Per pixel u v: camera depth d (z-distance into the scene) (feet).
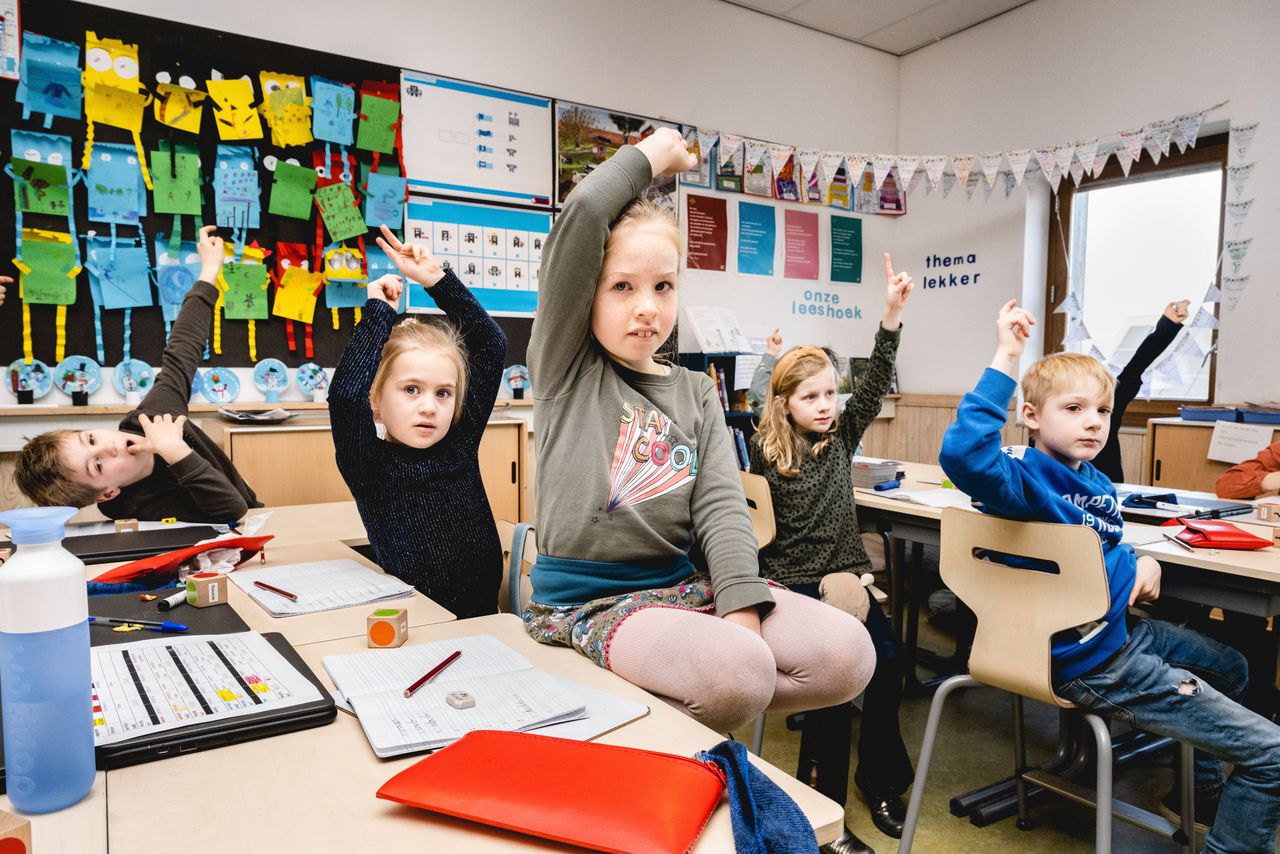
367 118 10.50
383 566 4.13
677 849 1.45
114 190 9.07
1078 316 14.14
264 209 9.92
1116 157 13.64
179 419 5.80
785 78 14.90
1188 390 12.55
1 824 1.43
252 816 1.63
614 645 2.59
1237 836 3.97
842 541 6.58
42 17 8.64
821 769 5.63
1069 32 13.61
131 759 1.85
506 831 1.56
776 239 14.97
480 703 2.17
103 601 3.19
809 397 6.57
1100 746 4.23
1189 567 4.92
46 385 8.82
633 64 13.03
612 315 3.17
